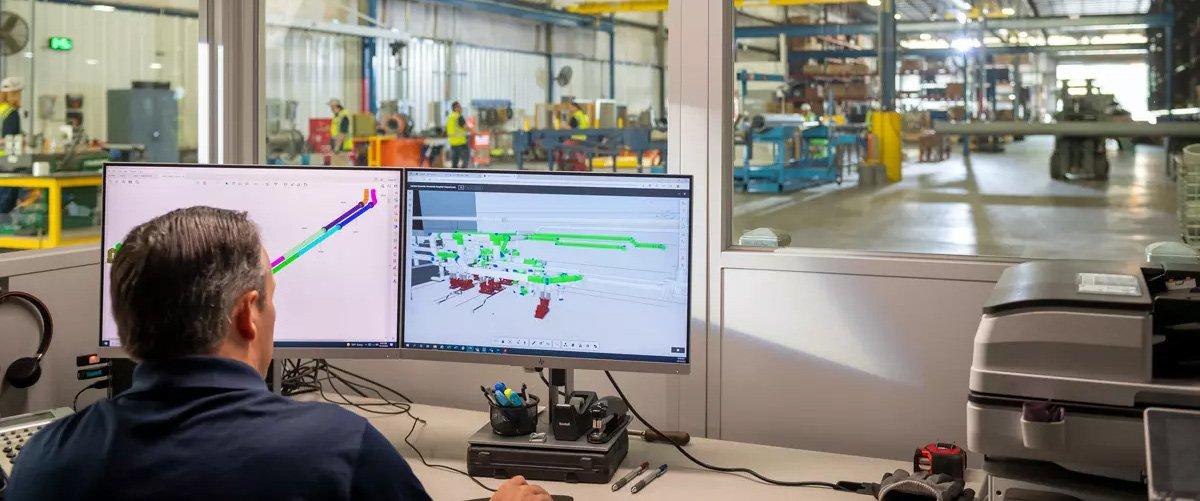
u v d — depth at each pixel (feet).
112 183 5.58
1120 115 37.42
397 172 5.59
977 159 50.29
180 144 34.27
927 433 5.99
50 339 6.16
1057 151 41.32
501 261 5.52
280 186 5.61
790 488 5.19
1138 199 37.40
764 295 6.34
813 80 44.60
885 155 42.68
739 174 40.09
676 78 6.50
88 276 6.63
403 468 3.06
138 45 37.88
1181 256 5.42
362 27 49.32
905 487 4.67
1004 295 4.14
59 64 34.71
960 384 5.88
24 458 2.96
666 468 5.48
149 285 2.93
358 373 7.38
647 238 5.37
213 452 2.80
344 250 5.64
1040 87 41.93
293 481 2.79
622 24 66.95
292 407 3.00
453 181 5.54
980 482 5.22
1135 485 3.98
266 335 3.28
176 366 2.95
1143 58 39.40
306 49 47.75
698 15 6.40
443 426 6.35
